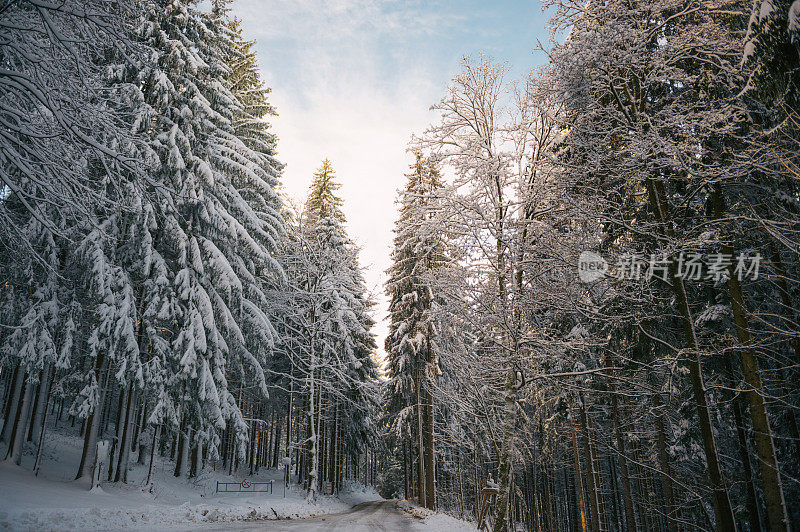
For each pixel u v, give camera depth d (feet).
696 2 28.60
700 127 27.22
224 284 56.18
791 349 32.94
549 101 31.55
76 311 48.26
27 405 48.16
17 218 41.45
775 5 18.49
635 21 28.78
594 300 32.32
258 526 40.73
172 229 54.60
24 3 27.76
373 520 55.72
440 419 89.92
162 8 58.44
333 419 102.68
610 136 29.35
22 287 47.26
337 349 91.97
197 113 58.70
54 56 28.17
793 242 22.89
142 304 54.54
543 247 31.12
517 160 34.58
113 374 53.88
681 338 36.04
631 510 47.96
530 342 30.96
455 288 33.24
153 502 48.88
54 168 27.45
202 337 51.83
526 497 115.55
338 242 101.09
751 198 29.89
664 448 43.47
